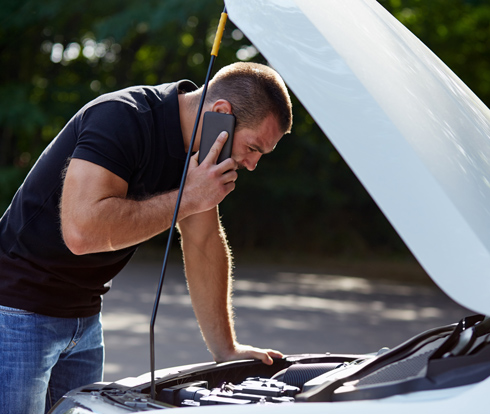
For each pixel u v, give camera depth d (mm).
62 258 1872
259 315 8055
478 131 1391
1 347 1888
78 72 16719
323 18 1247
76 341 2031
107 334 6266
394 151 1082
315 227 18266
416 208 1049
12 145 16516
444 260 1021
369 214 18625
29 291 1890
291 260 16781
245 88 1675
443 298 11242
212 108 1675
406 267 16250
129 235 1652
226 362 1790
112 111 1738
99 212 1625
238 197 17625
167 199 1661
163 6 13781
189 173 1635
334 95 1134
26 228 1862
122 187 1716
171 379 1562
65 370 2098
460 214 1050
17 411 1888
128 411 1303
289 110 1731
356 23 1329
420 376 1100
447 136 1223
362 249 18312
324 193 17641
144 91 1856
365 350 6242
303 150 17469
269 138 1699
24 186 1905
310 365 1682
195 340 6113
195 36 15797
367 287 12383
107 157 1680
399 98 1184
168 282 10719
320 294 10836
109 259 1945
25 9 15039
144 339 6094
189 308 7965
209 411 1152
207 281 2047
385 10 1632
